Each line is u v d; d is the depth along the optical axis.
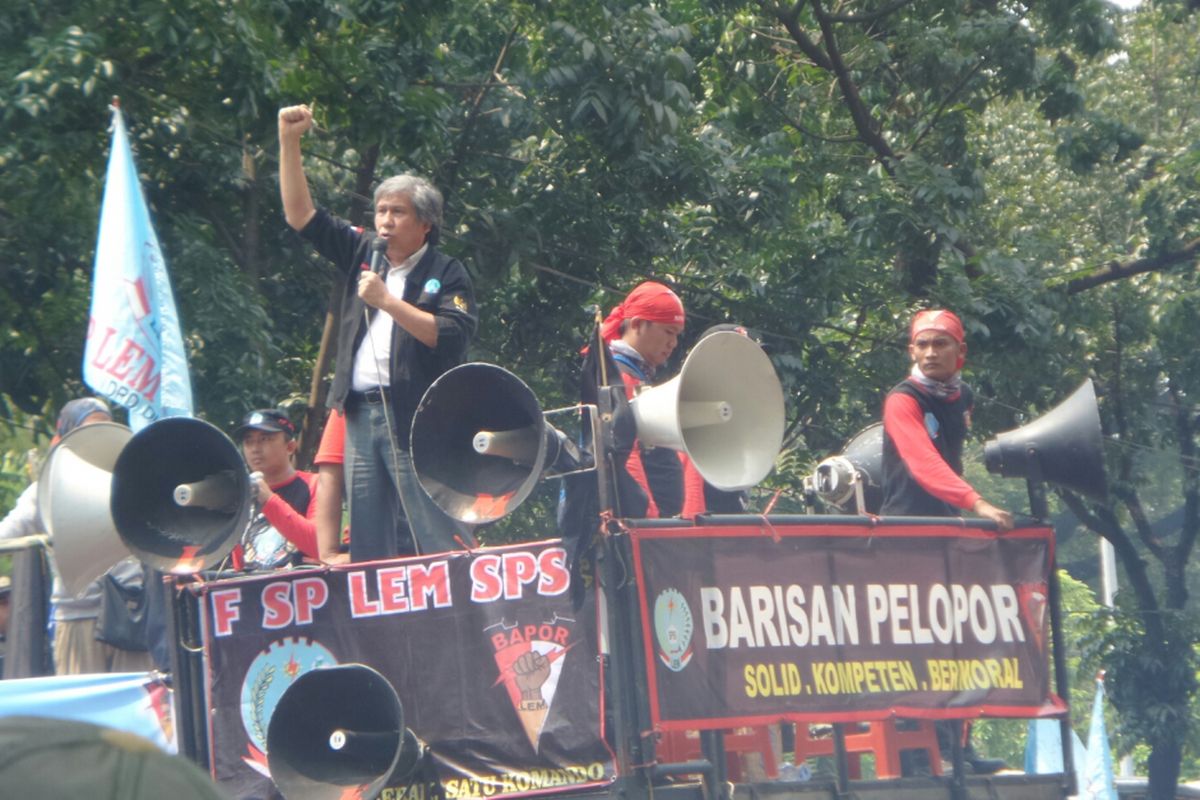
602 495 16.89
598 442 17.02
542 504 47.97
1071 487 20.97
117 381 22.12
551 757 17.03
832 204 55.69
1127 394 66.31
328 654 17.73
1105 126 60.03
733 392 18.03
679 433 16.67
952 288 51.28
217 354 38.75
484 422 17.42
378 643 17.64
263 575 17.95
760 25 57.75
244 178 43.03
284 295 46.88
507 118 45.88
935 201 52.16
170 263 39.03
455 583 17.58
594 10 43.62
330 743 16.64
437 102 40.59
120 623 20.91
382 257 19.97
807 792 18.16
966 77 56.09
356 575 17.83
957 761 19.45
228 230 44.91
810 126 58.34
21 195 34.91
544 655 17.25
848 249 53.44
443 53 44.97
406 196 19.83
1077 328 60.28
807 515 18.45
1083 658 70.88
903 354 54.56
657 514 19.73
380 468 20.03
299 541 21.66
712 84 57.75
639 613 16.64
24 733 4.26
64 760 4.18
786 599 17.91
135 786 4.16
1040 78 56.72
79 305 40.06
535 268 48.28
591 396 18.22
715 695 17.06
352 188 47.66
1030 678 19.89
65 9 35.16
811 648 17.95
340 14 37.28
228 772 17.66
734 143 55.22
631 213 48.91
